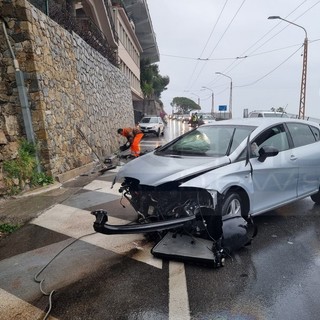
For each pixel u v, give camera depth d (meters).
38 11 7.67
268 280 3.17
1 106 6.71
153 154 4.85
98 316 2.69
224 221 3.64
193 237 3.83
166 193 3.83
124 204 5.73
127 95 22.09
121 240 4.18
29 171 6.84
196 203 3.70
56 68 8.45
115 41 21.05
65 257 3.75
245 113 30.31
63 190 6.86
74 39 10.41
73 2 13.93
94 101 12.19
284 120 5.09
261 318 2.61
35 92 7.19
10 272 3.45
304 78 23.27
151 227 3.43
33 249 4.00
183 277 3.25
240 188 4.01
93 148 11.18
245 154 4.20
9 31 7.02
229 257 3.63
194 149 4.59
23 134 7.18
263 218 4.93
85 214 5.24
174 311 2.73
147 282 3.18
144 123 23.83
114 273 3.37
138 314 2.70
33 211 5.41
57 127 8.07
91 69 12.33
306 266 3.44
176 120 53.38
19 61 7.09
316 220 4.84
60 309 2.79
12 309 2.80
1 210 5.50
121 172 4.28
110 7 21.11
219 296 2.92
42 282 3.22
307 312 2.67
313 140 5.42
